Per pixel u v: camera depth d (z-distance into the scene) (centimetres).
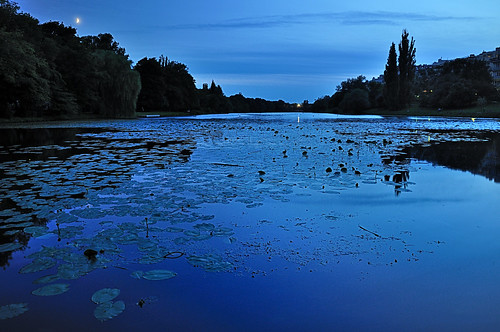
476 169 802
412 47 6769
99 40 5775
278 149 1147
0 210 486
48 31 4541
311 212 478
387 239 383
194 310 250
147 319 239
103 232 399
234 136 1683
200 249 355
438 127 2511
